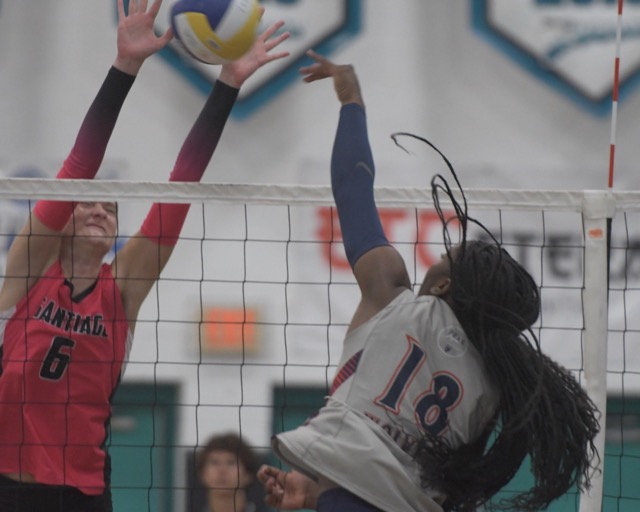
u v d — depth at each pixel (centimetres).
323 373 1319
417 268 1312
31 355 691
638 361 1323
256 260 1346
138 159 1376
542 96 1409
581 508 674
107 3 1427
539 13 1429
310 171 1376
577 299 1299
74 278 718
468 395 492
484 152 1390
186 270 1339
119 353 719
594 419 505
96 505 703
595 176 1385
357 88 571
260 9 656
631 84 1414
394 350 494
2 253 1249
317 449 479
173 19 651
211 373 1320
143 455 1297
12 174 1362
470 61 1420
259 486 871
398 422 486
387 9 1430
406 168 1388
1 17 1410
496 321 492
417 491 479
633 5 1427
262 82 1399
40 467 682
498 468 497
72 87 1398
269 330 1330
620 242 1342
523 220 1317
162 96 1393
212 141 698
